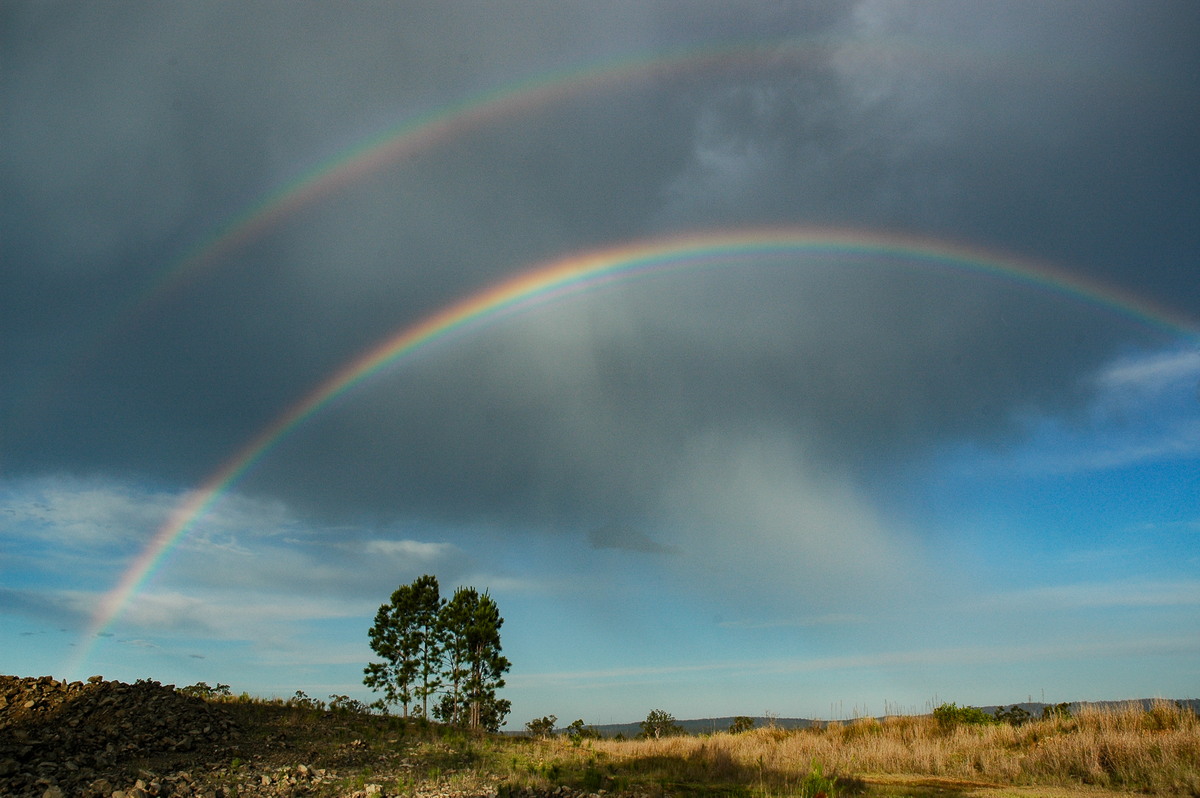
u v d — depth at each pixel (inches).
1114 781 711.1
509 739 1259.8
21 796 561.6
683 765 928.3
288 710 1133.1
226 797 595.5
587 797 659.4
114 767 684.1
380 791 633.0
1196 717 830.5
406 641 1742.1
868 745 1002.7
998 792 674.8
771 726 1300.4
